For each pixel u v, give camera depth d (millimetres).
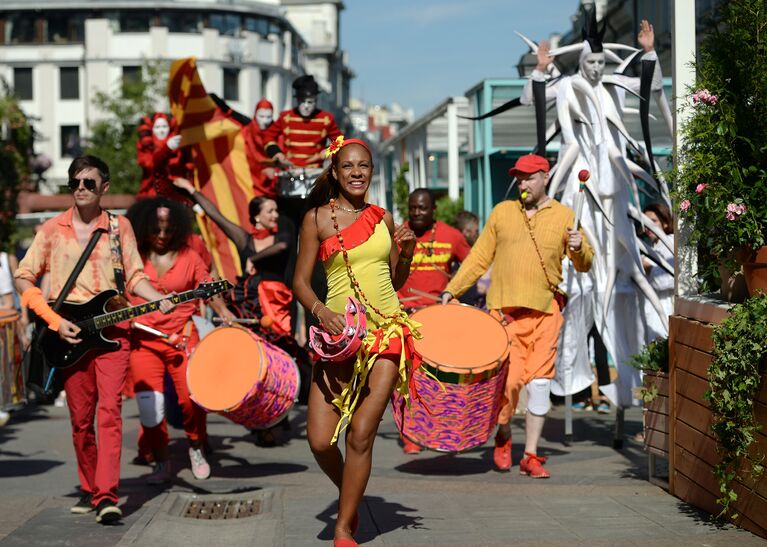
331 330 5914
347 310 5875
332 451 6188
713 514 6828
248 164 13219
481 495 7836
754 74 6941
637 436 10469
